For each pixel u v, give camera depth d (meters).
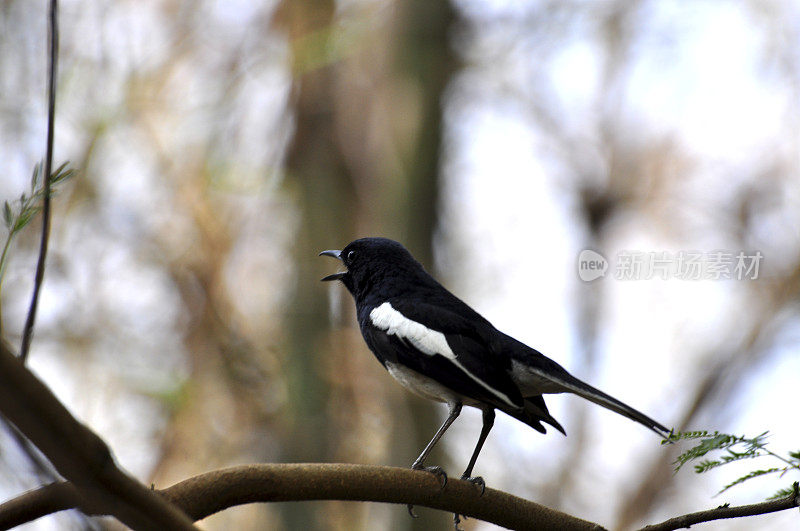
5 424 3.42
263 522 14.34
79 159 12.69
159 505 3.80
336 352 13.95
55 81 4.12
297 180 14.95
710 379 15.34
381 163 15.05
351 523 14.34
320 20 14.18
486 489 5.80
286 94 14.48
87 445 3.51
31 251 12.42
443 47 15.31
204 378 13.59
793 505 4.85
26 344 3.82
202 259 13.42
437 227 15.30
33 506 3.80
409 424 13.79
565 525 5.87
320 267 14.61
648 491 15.07
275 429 13.90
